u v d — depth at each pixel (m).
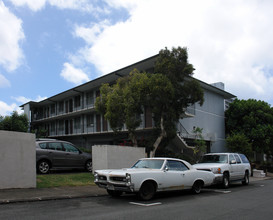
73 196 9.17
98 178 9.40
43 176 12.45
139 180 8.55
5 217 6.13
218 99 31.58
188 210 7.36
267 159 35.19
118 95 17.09
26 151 10.22
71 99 34.06
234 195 10.62
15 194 8.84
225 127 32.22
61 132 35.59
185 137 23.84
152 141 17.61
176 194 10.61
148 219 6.17
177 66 16.56
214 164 13.28
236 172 14.02
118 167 14.12
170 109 16.38
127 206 7.74
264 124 28.72
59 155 13.95
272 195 10.72
